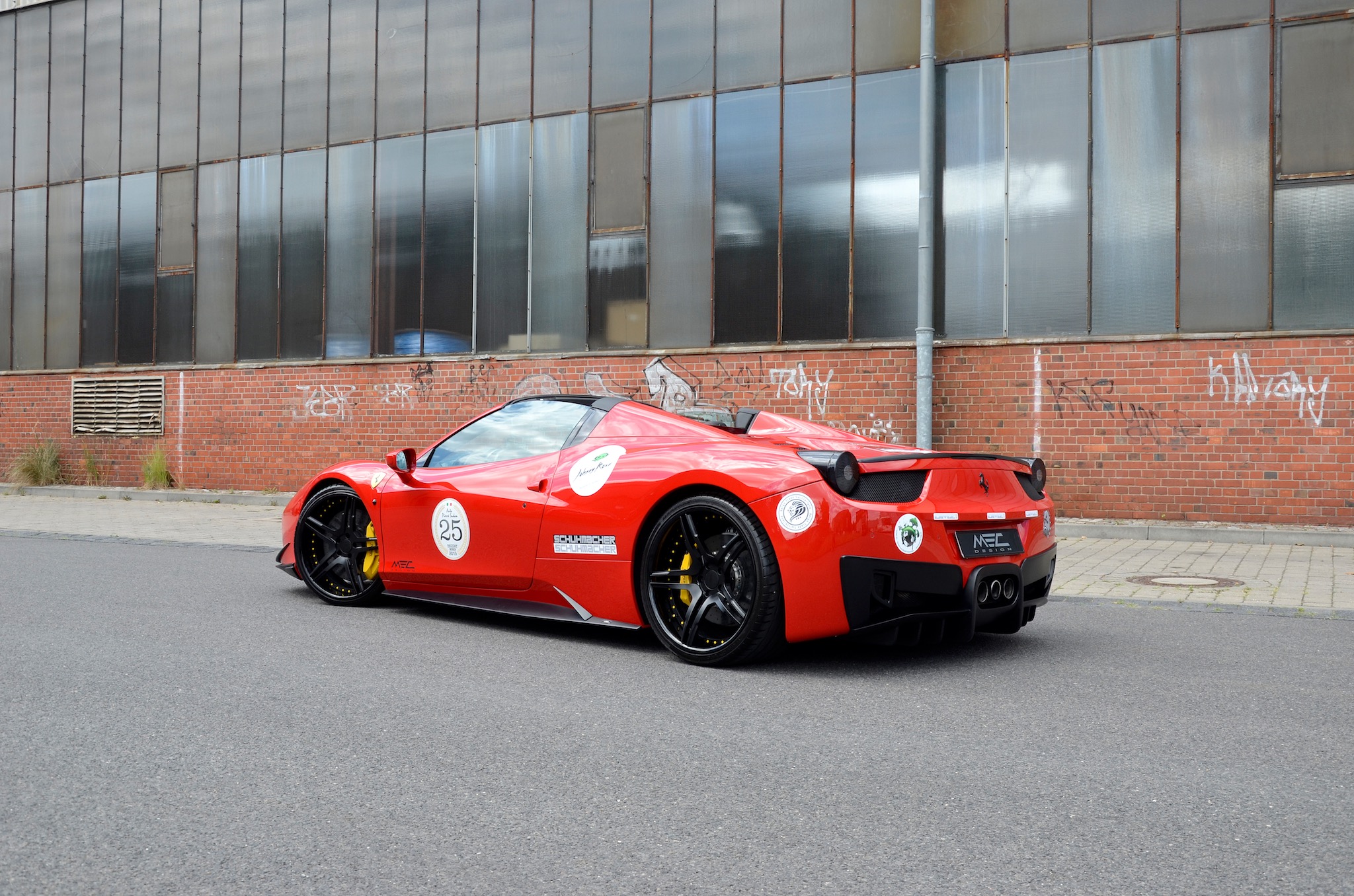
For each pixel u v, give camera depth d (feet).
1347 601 19.93
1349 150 31.48
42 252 56.95
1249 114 32.58
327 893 7.00
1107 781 9.43
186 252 52.80
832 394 37.91
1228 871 7.40
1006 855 7.69
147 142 54.08
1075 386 34.42
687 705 12.10
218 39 52.26
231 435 51.34
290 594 20.34
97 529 34.76
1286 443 31.86
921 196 34.27
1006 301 35.47
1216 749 10.43
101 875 7.28
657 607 14.62
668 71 41.32
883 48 37.63
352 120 48.55
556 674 13.66
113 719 11.27
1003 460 15.14
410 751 10.22
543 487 16.10
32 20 57.57
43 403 56.70
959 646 15.83
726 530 14.35
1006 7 35.65
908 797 8.98
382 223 47.67
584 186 42.96
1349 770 9.78
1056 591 21.50
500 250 44.83
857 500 13.46
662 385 41.09
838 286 37.99
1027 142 35.32
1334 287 31.50
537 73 44.16
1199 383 32.86
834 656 14.98
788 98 39.09
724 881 7.22
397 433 47.14
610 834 8.09
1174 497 33.14
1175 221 33.37
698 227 40.57
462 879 7.23
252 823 8.30
